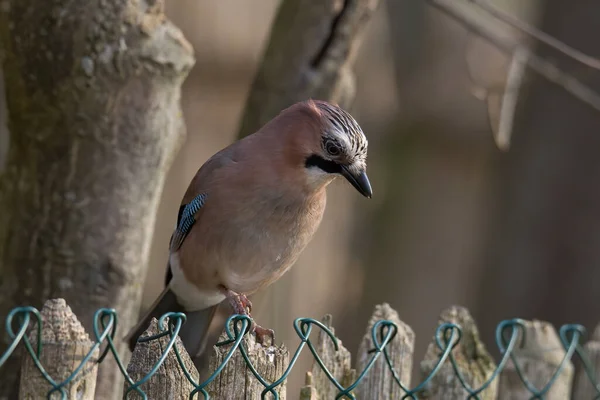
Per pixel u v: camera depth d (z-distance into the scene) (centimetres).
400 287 2123
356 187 916
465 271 2167
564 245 1579
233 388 735
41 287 957
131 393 703
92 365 695
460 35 2244
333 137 909
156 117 961
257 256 944
